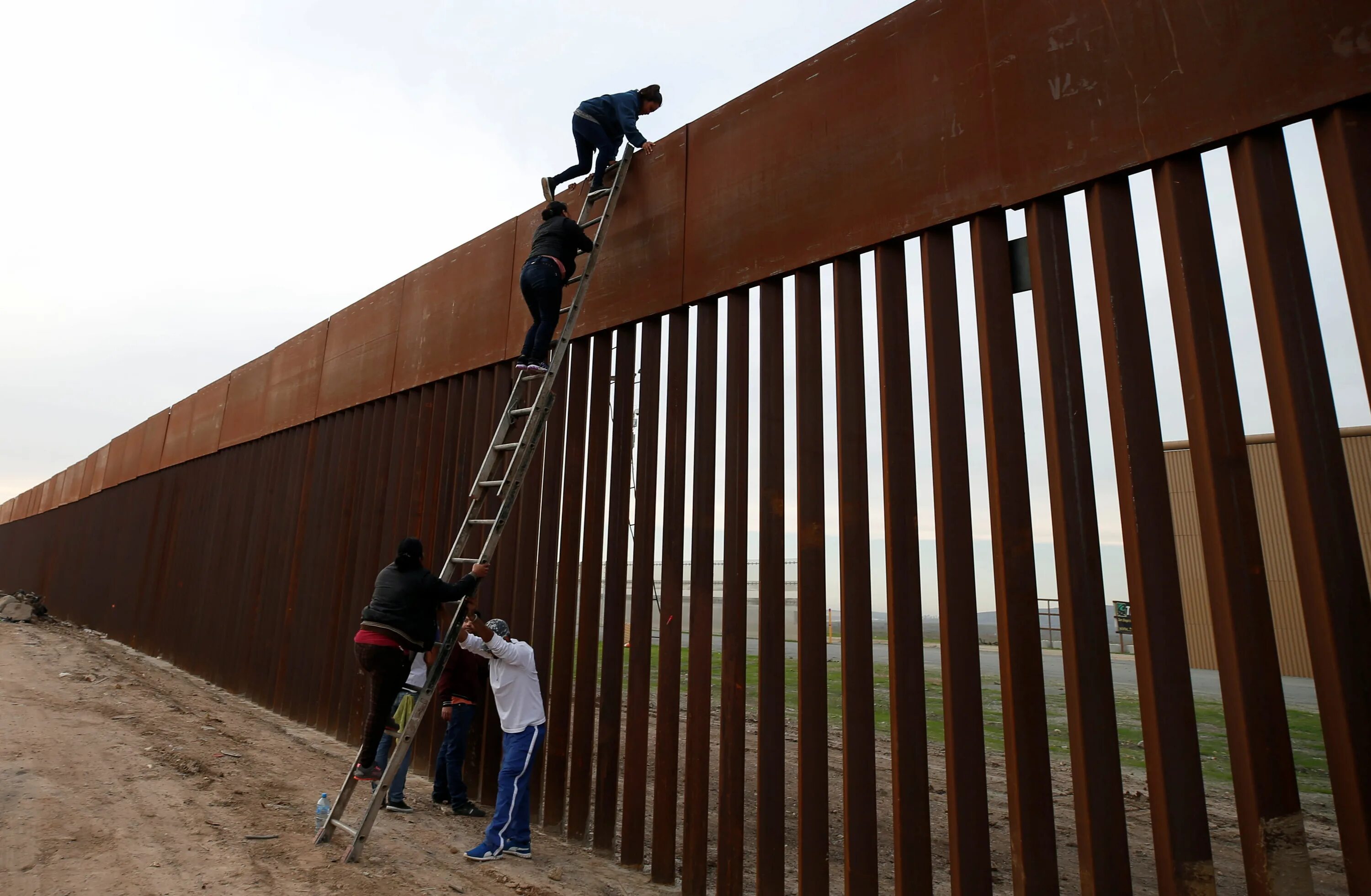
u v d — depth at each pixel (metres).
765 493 4.32
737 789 4.13
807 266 4.37
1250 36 3.04
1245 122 2.99
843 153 4.29
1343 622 2.63
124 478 15.73
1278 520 12.90
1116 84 3.34
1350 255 2.78
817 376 4.28
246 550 10.11
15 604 16.89
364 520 7.72
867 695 3.71
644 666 4.78
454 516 6.51
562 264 5.20
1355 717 2.56
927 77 3.99
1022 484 3.40
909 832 3.41
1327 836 4.98
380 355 8.14
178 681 10.05
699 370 4.86
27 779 4.86
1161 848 2.81
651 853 4.72
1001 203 3.60
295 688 8.19
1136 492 3.04
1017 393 3.50
